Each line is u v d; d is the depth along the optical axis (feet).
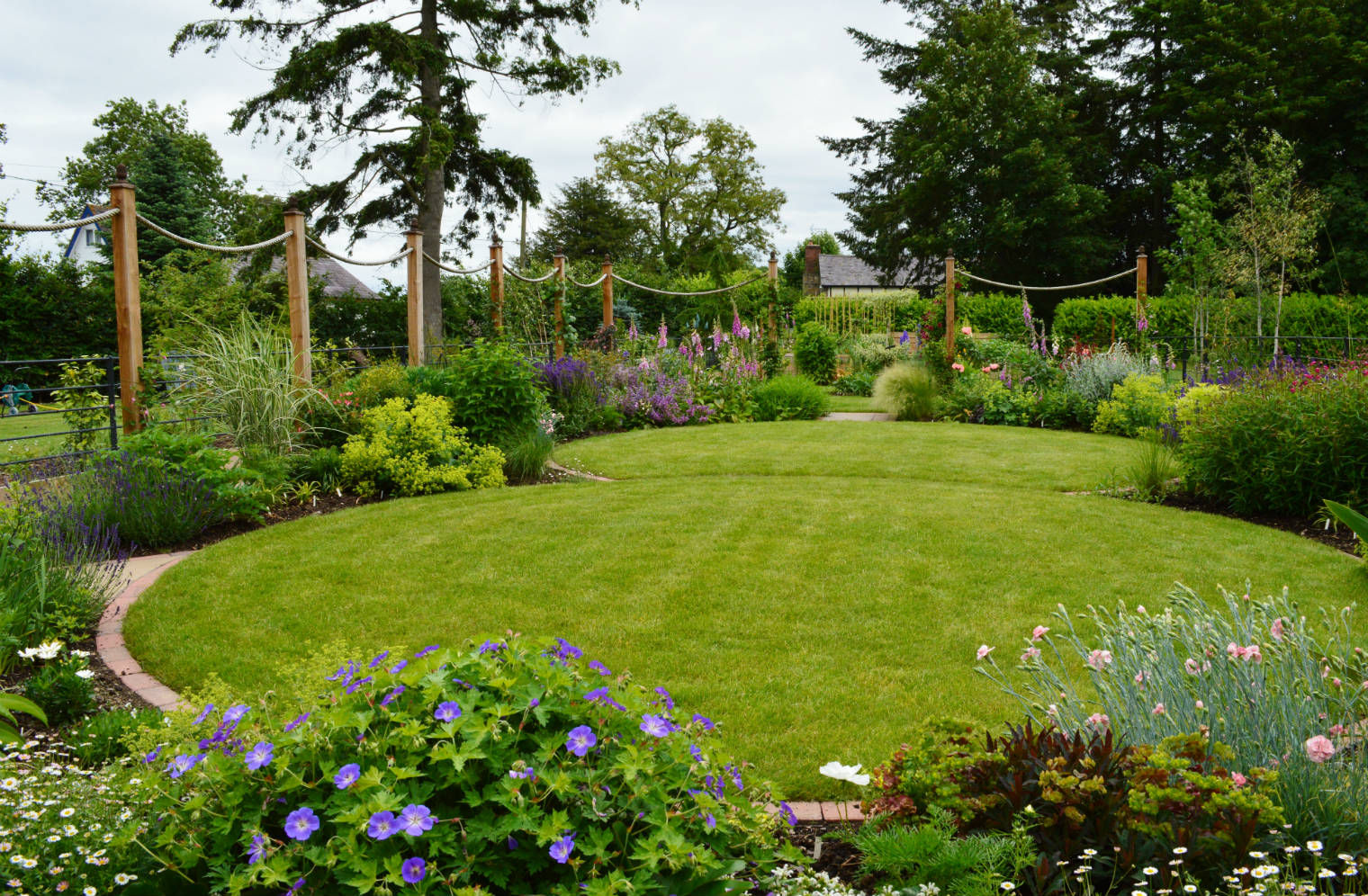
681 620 14.43
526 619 14.47
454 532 19.99
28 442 32.37
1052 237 96.53
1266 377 23.79
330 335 62.03
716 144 144.15
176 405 25.49
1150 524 20.53
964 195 99.04
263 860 5.36
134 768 7.74
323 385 29.30
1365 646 12.64
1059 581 16.22
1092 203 95.91
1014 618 14.43
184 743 6.25
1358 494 20.38
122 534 18.70
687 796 6.20
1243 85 88.02
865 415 45.50
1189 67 95.04
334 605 15.10
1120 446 33.17
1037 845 6.88
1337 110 86.84
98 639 13.66
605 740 6.35
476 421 28.89
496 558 17.93
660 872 5.85
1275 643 8.57
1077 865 6.70
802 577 16.61
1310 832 6.98
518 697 6.21
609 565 17.40
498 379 29.17
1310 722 7.74
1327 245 84.64
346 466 24.44
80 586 14.28
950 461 29.94
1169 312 63.93
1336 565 17.12
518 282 45.01
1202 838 6.42
